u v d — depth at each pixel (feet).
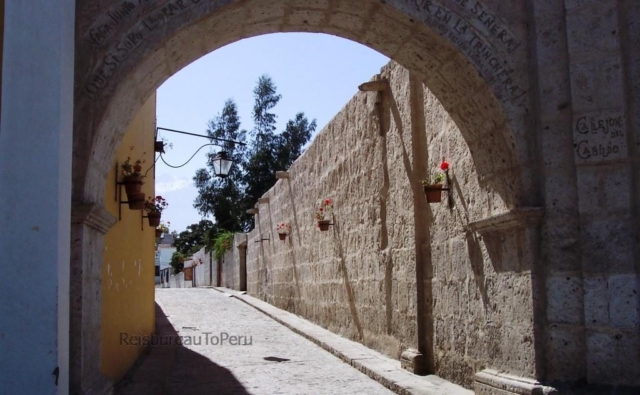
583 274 18.10
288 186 62.75
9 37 14.01
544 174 18.65
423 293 29.14
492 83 19.15
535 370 18.56
